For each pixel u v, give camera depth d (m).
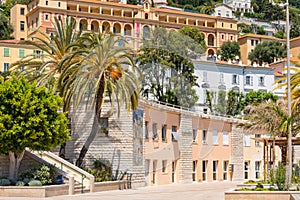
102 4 131.25
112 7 132.25
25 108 28.36
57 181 31.38
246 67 91.50
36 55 38.03
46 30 108.69
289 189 27.58
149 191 29.12
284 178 27.97
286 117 33.25
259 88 93.38
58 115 29.58
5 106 28.53
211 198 27.42
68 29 37.00
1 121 28.09
